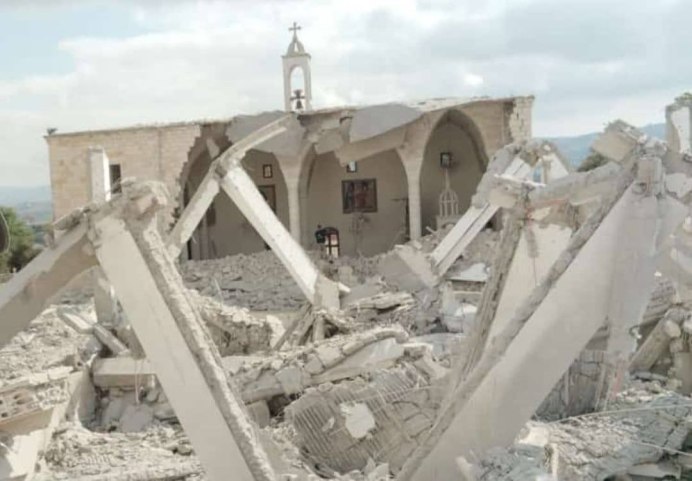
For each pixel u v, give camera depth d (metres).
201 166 49.25
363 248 51.00
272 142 43.88
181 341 10.06
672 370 18.98
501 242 13.17
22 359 19.23
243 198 27.22
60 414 15.86
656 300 21.02
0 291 10.27
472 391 10.60
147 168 44.62
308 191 51.50
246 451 9.88
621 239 10.21
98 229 10.18
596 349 15.24
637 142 10.63
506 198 13.05
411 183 44.47
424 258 29.52
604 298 10.27
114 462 14.27
